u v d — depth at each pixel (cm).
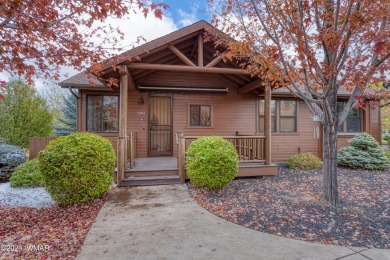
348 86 390
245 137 652
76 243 293
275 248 275
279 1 350
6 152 731
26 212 412
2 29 318
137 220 362
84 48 418
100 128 808
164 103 848
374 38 306
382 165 770
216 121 875
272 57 372
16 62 346
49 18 337
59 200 432
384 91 402
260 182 601
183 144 594
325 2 329
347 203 424
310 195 476
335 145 423
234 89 888
